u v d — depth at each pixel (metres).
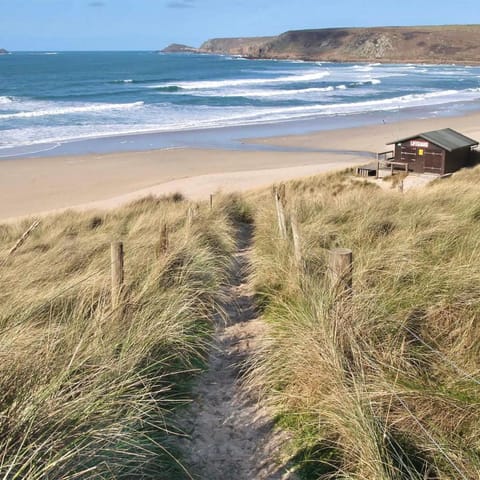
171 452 3.68
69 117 53.44
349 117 56.12
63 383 3.36
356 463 3.33
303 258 6.37
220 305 6.35
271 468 3.59
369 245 6.70
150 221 11.20
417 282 5.13
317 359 4.07
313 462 3.54
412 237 6.33
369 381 3.77
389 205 9.20
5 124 48.03
